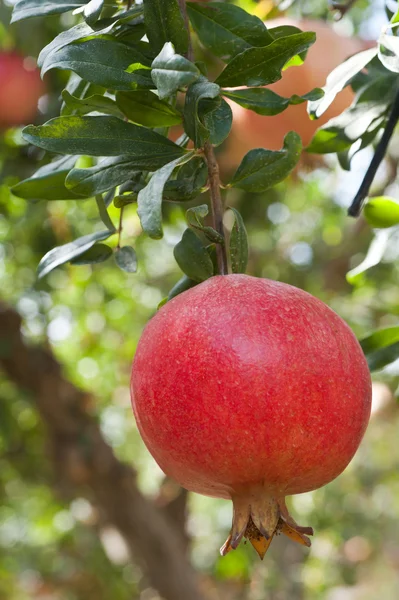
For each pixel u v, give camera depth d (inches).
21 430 99.4
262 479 27.3
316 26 37.1
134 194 29.1
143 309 100.7
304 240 95.7
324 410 26.7
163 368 27.0
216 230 29.2
